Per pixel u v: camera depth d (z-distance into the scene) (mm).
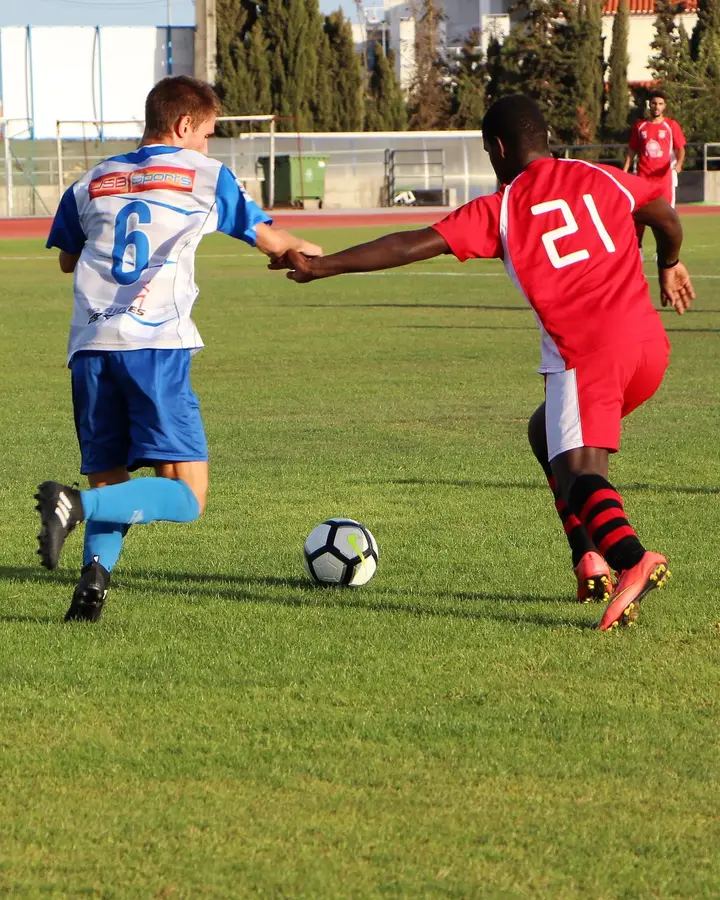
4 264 60719
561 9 137500
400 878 6012
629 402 10039
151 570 12039
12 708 8289
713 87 127750
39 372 26641
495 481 16062
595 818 6648
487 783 7082
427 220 90500
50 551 8922
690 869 6113
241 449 18391
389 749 7566
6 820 6625
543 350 9875
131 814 6688
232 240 82688
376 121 144500
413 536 13258
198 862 6172
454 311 38219
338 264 9734
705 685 8711
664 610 10500
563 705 8312
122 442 10117
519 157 10172
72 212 10180
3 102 119438
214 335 32594
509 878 6016
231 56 130375
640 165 42938
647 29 160375
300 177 109125
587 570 10148
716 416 20812
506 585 11406
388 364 27328
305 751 7539
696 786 7059
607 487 9547
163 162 9922
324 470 16812
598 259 9680
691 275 47438
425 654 9406
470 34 163125
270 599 11008
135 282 9805
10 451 18266
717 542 12852
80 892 5910
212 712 8203
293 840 6391
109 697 8508
